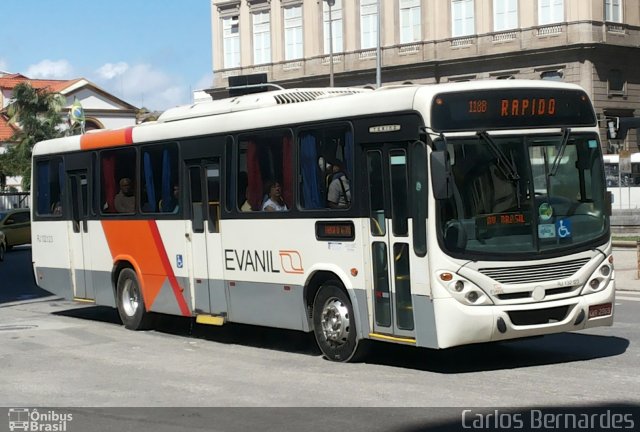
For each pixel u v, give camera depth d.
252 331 15.35
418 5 57.06
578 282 10.69
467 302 10.20
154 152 15.01
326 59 60.84
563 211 10.70
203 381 10.98
